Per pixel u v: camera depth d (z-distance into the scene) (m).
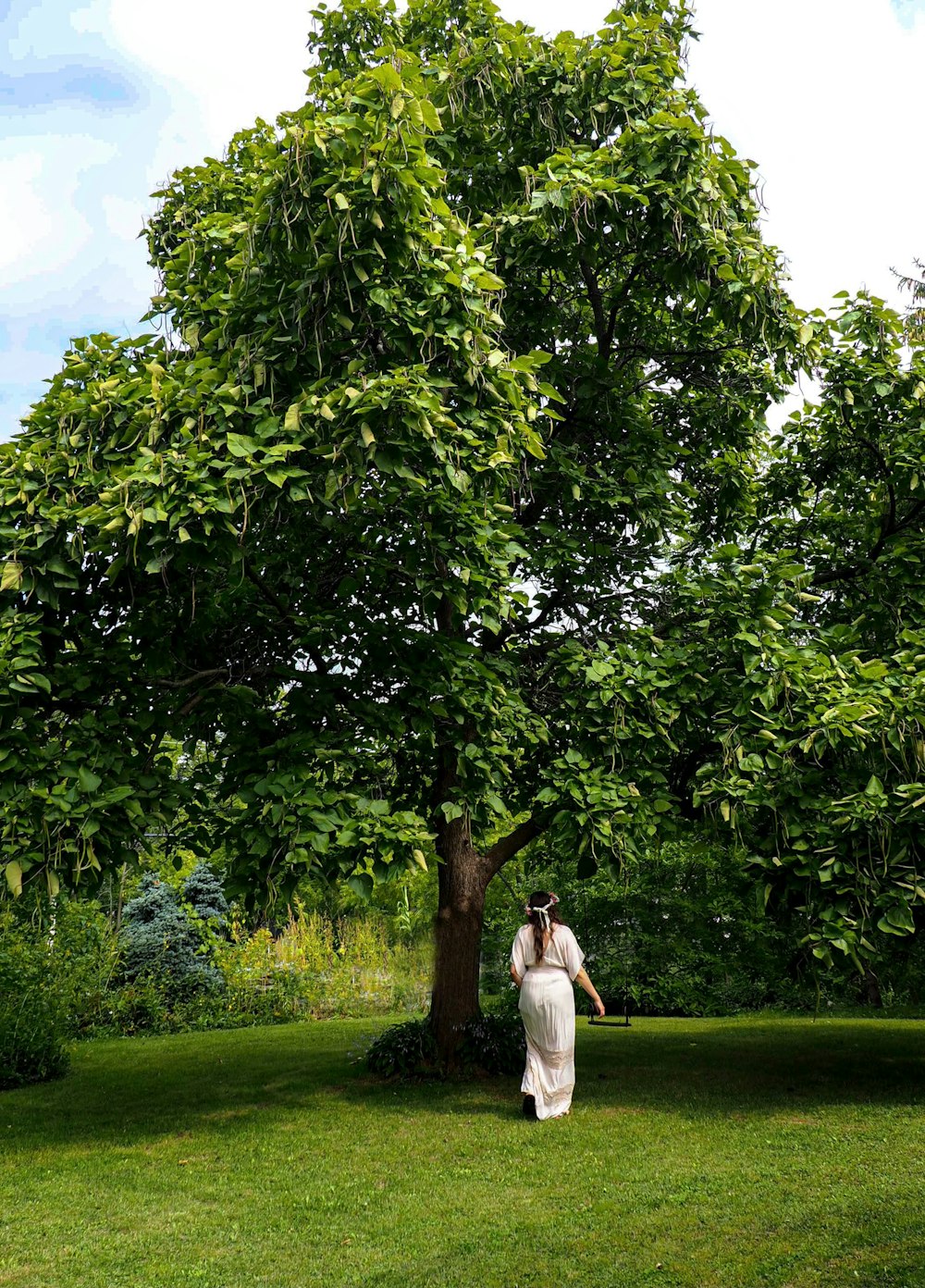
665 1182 5.29
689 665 7.61
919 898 6.78
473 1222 4.79
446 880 9.06
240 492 5.68
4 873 5.83
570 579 9.17
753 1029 12.35
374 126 5.90
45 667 6.45
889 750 7.09
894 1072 8.68
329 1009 15.35
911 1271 3.69
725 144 8.05
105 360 7.16
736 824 7.02
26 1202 5.34
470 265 6.23
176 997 14.42
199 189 9.37
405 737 7.90
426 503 6.60
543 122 8.29
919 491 8.71
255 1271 4.25
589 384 8.69
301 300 6.20
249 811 6.61
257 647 8.00
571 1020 7.18
